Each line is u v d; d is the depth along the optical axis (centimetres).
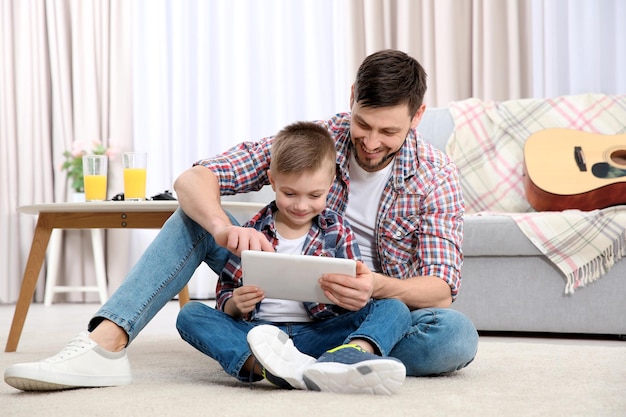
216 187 150
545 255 243
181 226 144
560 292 243
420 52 389
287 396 118
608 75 368
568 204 264
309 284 130
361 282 127
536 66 378
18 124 424
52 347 218
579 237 239
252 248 132
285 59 415
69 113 423
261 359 122
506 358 176
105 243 421
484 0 374
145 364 173
